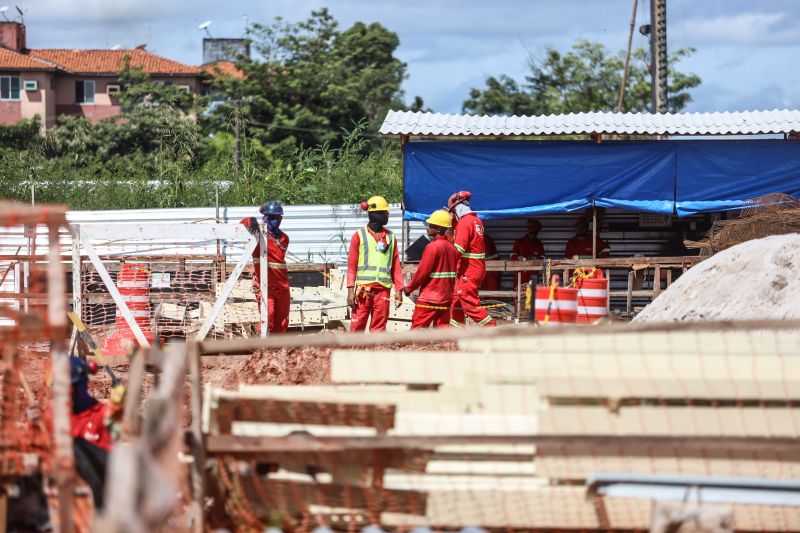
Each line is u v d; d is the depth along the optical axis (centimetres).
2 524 834
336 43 7156
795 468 804
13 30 8762
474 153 2647
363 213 2991
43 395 1175
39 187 3750
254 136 5828
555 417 818
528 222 2802
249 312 1936
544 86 6512
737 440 782
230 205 3722
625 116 2689
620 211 2869
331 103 6538
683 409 812
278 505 826
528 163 2644
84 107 8581
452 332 788
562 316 1476
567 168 2642
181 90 6969
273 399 828
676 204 2633
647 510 802
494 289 2631
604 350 854
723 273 1650
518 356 837
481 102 6600
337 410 826
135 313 1867
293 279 2505
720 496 786
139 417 855
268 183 3822
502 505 816
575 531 816
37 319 794
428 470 839
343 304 2153
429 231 1808
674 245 2858
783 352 826
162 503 539
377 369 847
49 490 863
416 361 846
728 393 808
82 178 3956
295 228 3006
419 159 2658
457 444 791
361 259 1845
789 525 786
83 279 1878
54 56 8850
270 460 822
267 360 1586
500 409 834
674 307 1684
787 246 1571
